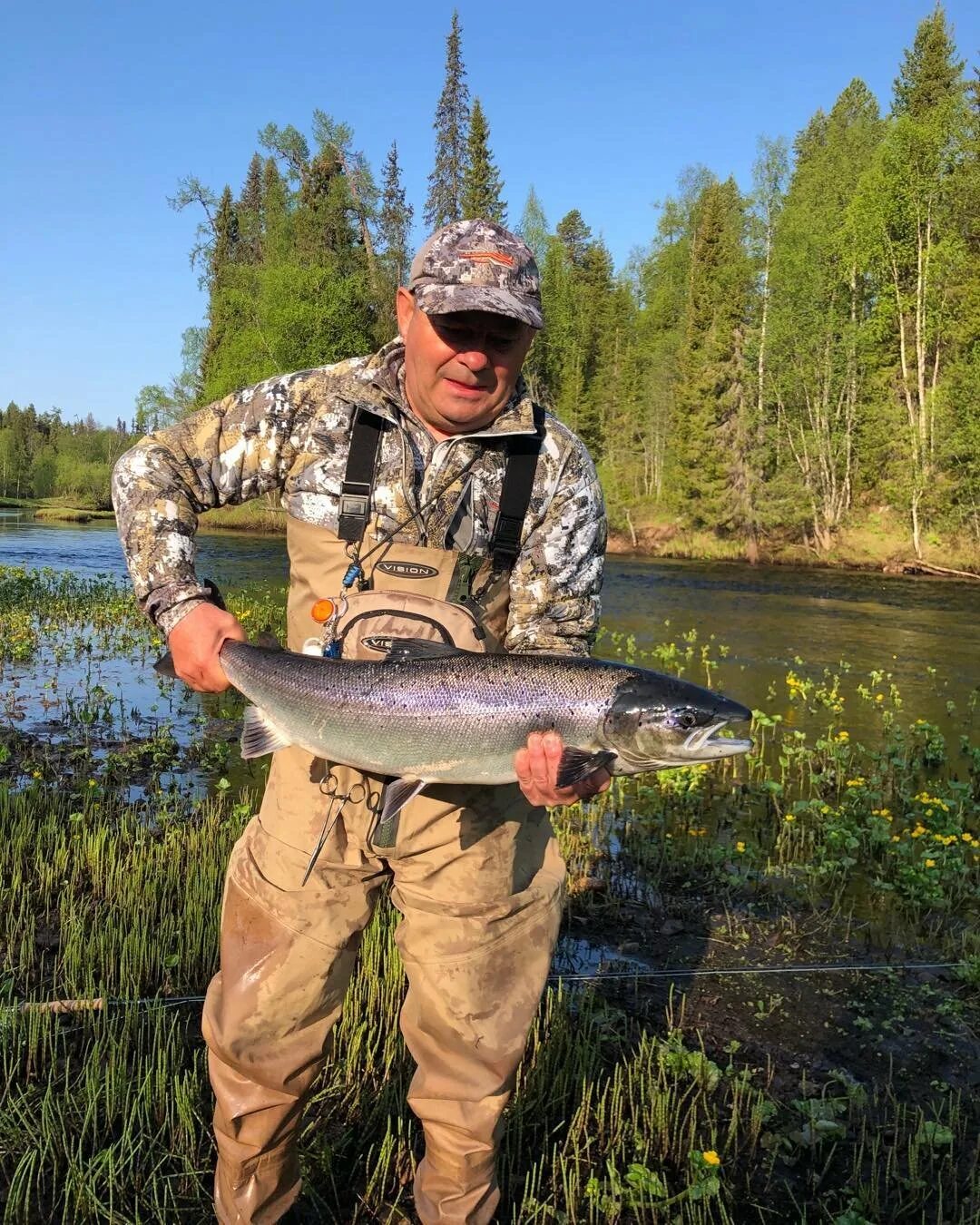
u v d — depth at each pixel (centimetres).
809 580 1370
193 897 259
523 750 129
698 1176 167
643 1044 201
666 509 2073
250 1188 137
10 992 209
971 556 1487
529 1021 137
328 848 134
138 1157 164
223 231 2961
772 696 575
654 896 295
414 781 131
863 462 1789
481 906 135
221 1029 130
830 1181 173
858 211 1733
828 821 346
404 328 137
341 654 135
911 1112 193
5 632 695
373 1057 196
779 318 1888
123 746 425
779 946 265
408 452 136
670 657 692
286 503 143
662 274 2698
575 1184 163
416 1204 141
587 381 2752
